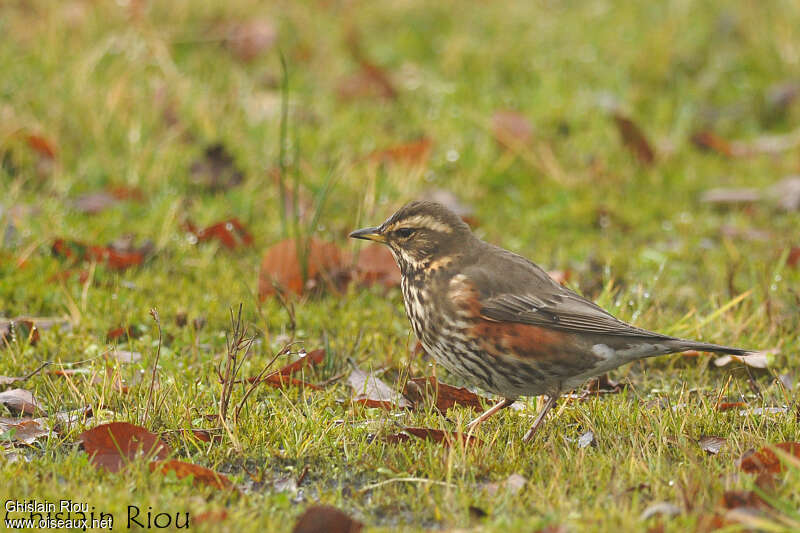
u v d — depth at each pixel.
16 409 9.12
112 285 12.09
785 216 14.76
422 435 8.41
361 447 8.37
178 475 7.59
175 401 9.16
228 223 13.02
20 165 14.55
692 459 7.64
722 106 18.02
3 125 14.79
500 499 7.35
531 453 8.34
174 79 16.84
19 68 16.84
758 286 12.14
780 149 16.67
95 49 17.42
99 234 13.10
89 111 15.64
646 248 13.62
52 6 18.62
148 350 10.50
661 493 7.40
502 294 9.15
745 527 6.65
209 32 18.81
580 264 13.16
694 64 18.95
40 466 7.80
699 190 15.50
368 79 17.47
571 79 18.23
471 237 9.74
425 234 9.60
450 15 20.31
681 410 8.91
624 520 6.82
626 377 10.24
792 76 18.53
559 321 9.02
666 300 12.22
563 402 9.70
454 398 9.49
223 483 7.58
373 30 19.83
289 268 12.04
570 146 16.36
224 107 16.50
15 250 12.47
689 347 8.77
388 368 10.36
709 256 13.41
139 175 14.48
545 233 14.12
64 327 11.07
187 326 11.05
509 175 15.58
